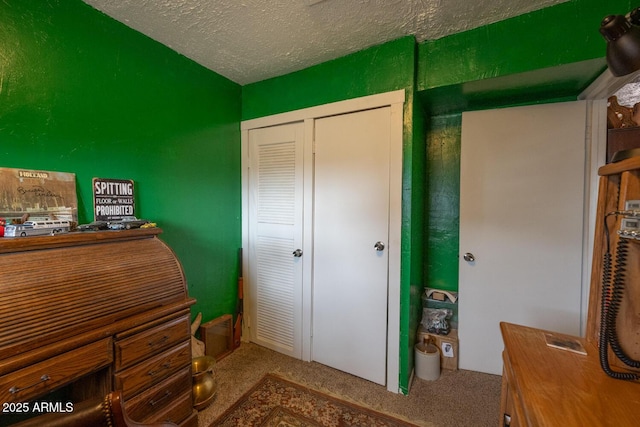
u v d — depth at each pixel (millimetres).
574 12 1411
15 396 875
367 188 1900
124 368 1165
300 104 2133
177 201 1946
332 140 2021
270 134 2299
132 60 1656
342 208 1998
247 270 2457
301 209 2160
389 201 1822
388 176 1822
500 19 1556
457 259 2270
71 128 1413
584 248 1813
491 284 2004
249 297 2463
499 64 1582
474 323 2051
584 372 770
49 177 1336
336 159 2010
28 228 1065
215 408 1665
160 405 1305
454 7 1450
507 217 1955
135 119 1685
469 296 2059
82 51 1443
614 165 811
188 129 1999
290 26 1615
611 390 696
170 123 1879
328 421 1570
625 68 860
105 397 657
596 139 1772
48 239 1055
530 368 789
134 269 1267
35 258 1018
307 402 1721
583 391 693
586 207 1802
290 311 2250
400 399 1752
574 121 1797
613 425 585
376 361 1897
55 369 960
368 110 1880
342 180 1991
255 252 2422
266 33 1685
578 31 1408
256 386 1870
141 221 1475
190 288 2049
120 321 1152
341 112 1953
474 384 1898
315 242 2129
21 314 912
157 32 1684
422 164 2146
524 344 916
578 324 1819
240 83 2387
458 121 2229
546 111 1850
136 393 1207
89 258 1153
